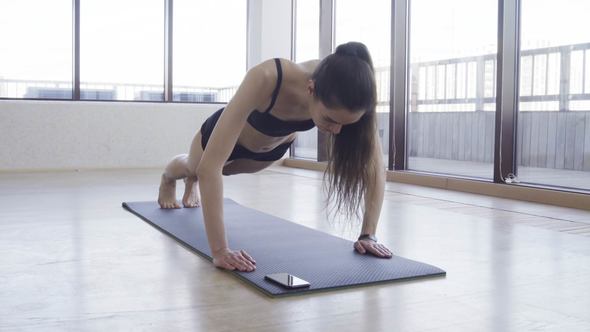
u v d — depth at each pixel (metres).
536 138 4.40
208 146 1.98
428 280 1.99
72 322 1.54
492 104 4.81
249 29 7.82
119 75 7.13
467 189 4.75
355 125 1.91
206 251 2.33
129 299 1.75
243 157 2.36
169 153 7.13
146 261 2.23
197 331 1.48
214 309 1.66
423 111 5.54
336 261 2.17
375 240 2.34
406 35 5.63
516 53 4.48
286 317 1.59
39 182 5.20
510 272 2.12
